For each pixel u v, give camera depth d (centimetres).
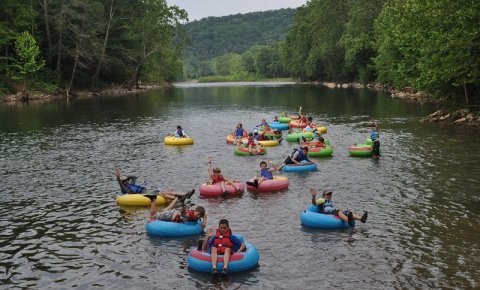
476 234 1218
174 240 1236
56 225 1358
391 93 6156
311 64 9931
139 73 8619
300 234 1254
